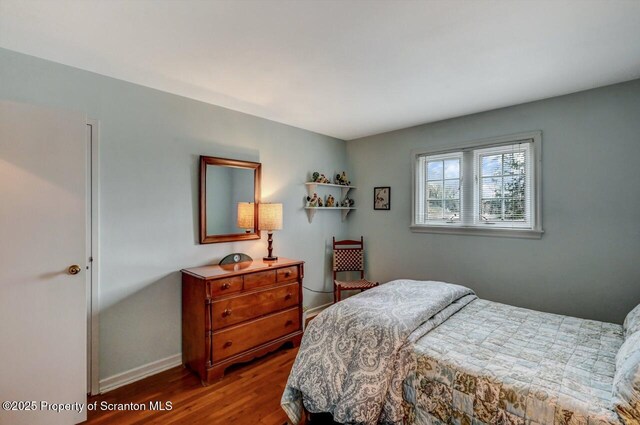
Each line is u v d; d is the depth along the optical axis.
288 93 2.56
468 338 1.73
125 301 2.32
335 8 1.47
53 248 1.78
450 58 1.97
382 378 1.53
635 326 1.60
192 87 2.44
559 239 2.64
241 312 2.51
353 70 2.14
